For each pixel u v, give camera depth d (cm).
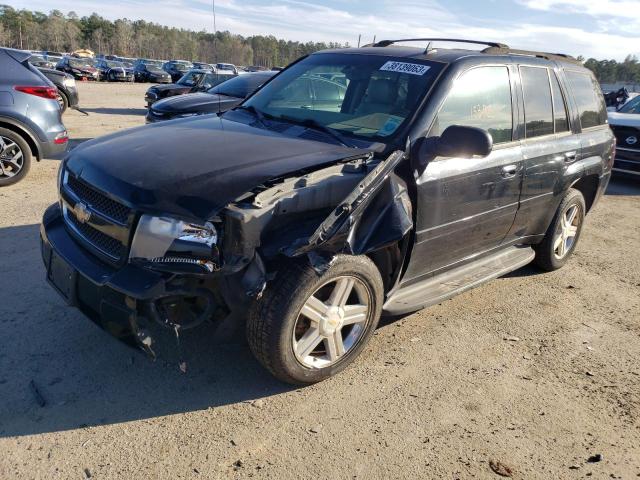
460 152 316
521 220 447
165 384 311
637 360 382
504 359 369
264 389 314
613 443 293
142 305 260
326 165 295
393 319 413
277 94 424
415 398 317
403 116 347
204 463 255
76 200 301
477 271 424
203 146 314
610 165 561
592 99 536
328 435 281
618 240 677
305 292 284
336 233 281
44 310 377
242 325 296
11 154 698
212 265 259
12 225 543
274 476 251
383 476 257
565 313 449
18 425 270
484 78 394
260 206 265
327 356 321
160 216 259
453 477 260
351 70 402
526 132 429
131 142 329
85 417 280
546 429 300
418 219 337
